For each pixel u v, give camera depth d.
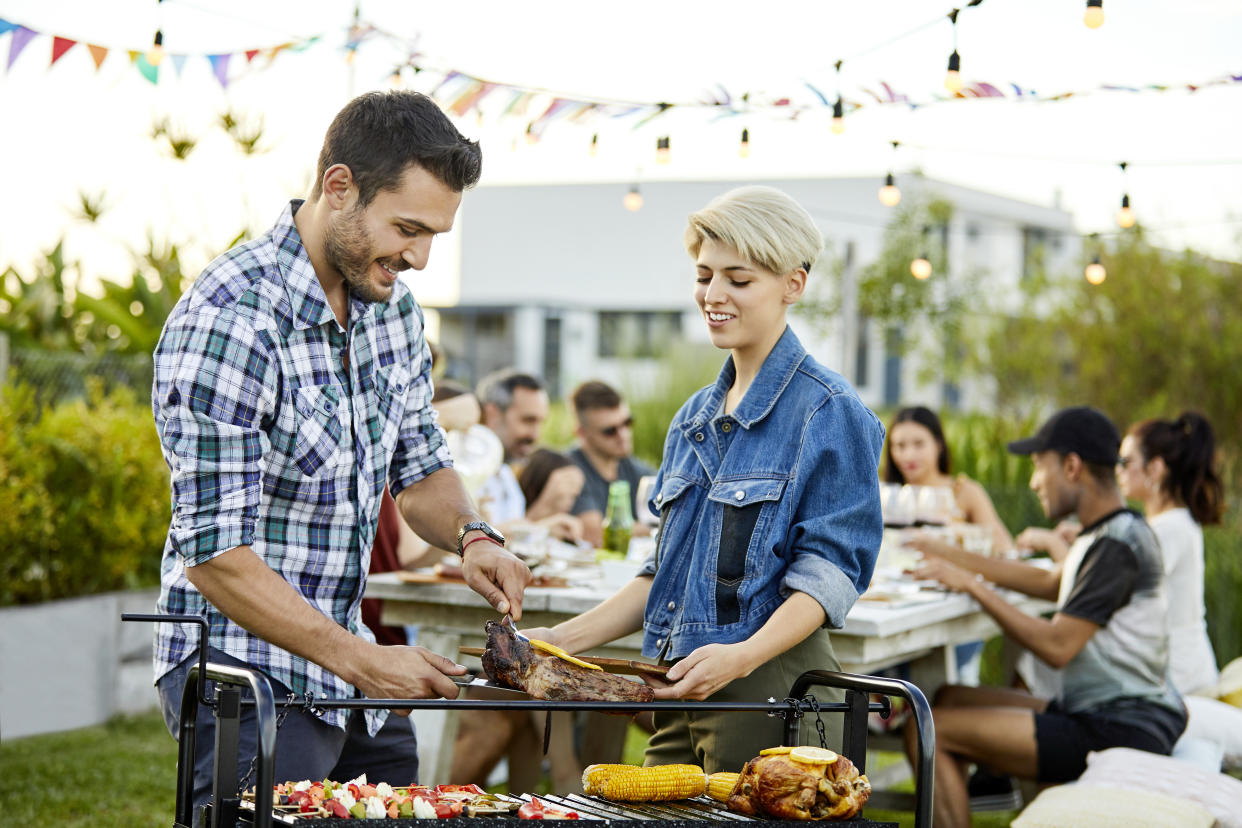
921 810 1.82
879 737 4.06
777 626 2.08
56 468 5.92
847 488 2.19
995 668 6.51
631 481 6.01
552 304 23.88
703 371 10.78
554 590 3.31
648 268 24.12
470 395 4.67
